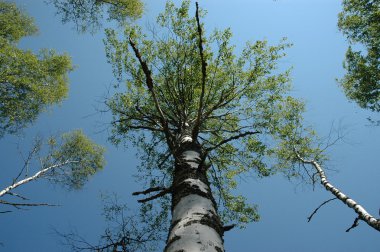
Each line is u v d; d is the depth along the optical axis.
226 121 8.84
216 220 2.75
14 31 13.01
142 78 8.34
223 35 7.74
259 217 8.89
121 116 8.61
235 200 9.07
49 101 12.92
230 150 8.73
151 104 8.63
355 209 6.80
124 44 8.48
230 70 7.82
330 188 8.24
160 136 9.25
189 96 7.74
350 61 13.23
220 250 2.31
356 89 13.23
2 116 11.61
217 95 7.96
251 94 8.06
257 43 7.65
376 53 12.52
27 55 11.82
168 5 8.08
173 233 2.56
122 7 12.90
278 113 8.74
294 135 10.89
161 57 8.26
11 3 13.11
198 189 3.26
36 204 6.00
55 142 12.52
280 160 11.11
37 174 11.09
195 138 4.69
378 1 12.40
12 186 9.62
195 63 7.65
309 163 10.50
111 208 5.90
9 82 11.46
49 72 13.34
